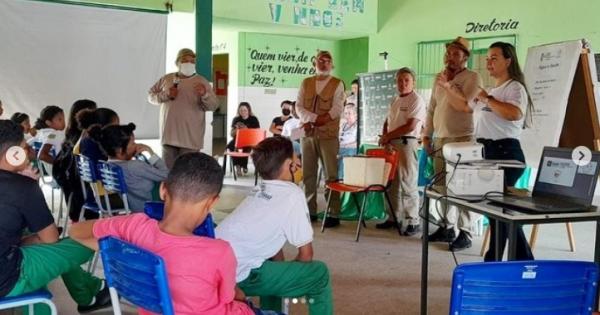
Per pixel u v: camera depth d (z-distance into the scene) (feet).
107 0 23.50
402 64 33.01
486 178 9.57
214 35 36.76
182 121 17.33
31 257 7.45
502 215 8.10
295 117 28.43
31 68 21.79
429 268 13.88
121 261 5.70
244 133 28.58
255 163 8.36
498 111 12.47
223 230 7.70
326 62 18.11
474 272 5.62
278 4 29.30
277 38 35.91
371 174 16.96
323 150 18.11
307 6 30.60
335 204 18.26
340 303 11.46
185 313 5.65
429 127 16.12
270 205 7.82
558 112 13.28
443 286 12.57
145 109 23.80
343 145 24.03
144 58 23.59
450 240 16.35
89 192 13.74
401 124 17.72
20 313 9.75
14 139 7.52
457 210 15.69
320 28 31.58
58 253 7.65
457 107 14.87
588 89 12.89
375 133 22.48
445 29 30.96
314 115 18.01
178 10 24.52
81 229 6.48
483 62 29.22
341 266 14.01
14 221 7.30
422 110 17.58
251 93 35.42
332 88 17.97
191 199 5.81
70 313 10.78
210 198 5.88
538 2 27.09
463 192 9.59
